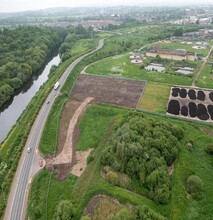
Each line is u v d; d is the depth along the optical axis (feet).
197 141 291.38
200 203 211.00
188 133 306.96
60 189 241.96
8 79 504.02
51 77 524.52
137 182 224.12
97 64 572.10
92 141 310.86
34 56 643.45
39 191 245.24
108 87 449.89
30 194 243.19
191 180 221.66
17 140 321.93
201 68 527.81
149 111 367.04
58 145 316.81
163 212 197.88
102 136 314.35
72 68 539.70
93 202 207.72
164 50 625.82
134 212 191.52
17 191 247.09
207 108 372.38
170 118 348.38
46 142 318.65
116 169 237.04
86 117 367.25
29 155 295.28
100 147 291.17
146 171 225.15
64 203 206.69
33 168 276.82
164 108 374.63
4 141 334.24
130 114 332.80
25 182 258.16
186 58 596.29
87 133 330.13
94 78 485.56
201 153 271.49
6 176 262.26
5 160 289.74
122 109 378.32
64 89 449.48
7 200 236.63
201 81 456.86
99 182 226.58
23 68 550.36
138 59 595.47
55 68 589.32
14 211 225.97
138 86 444.55
